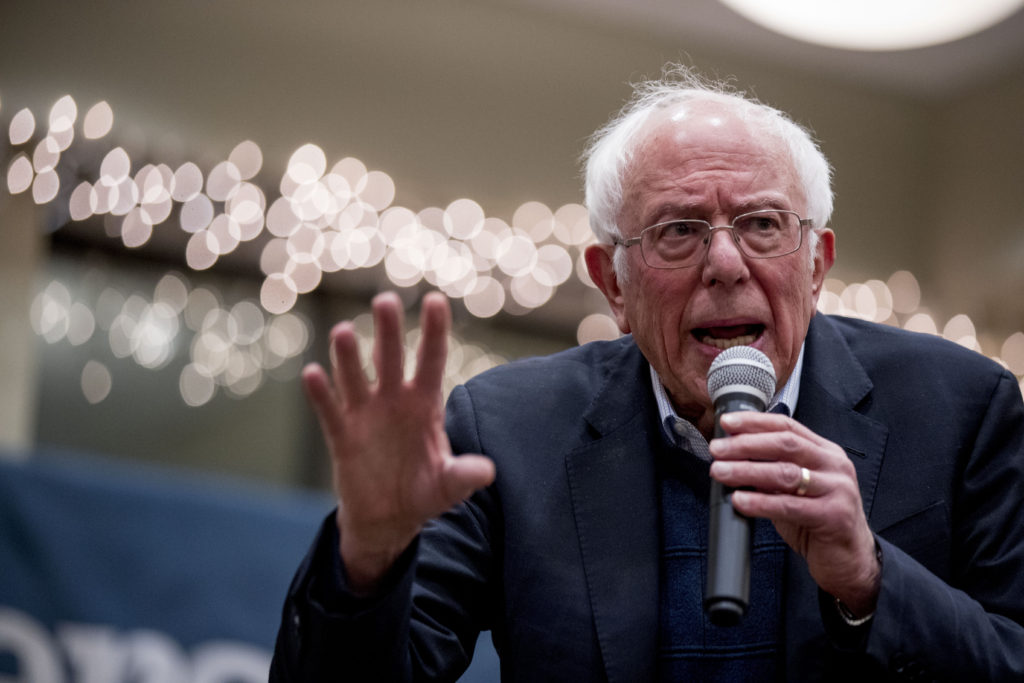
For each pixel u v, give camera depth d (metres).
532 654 2.60
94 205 7.27
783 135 2.83
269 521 4.79
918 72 9.41
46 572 4.29
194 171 7.52
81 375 7.79
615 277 3.04
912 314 9.40
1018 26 8.72
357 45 8.22
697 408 2.83
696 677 2.59
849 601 2.34
